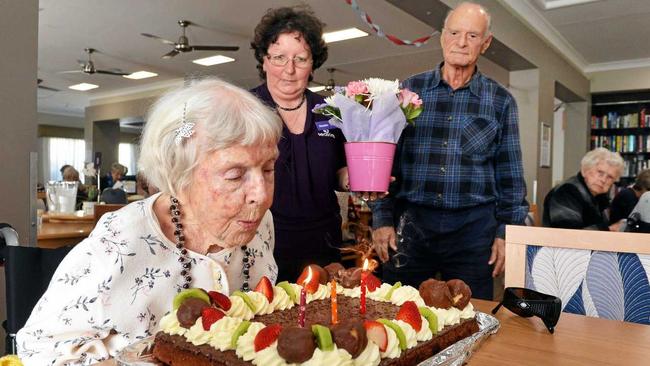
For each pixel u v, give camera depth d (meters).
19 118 1.73
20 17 1.72
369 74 7.40
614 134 7.20
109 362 0.76
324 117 1.64
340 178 1.71
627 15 4.85
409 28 5.27
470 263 1.88
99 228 0.88
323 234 1.65
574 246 1.33
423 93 1.95
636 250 1.26
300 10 1.64
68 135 12.97
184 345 0.74
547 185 5.66
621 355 0.86
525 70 5.30
